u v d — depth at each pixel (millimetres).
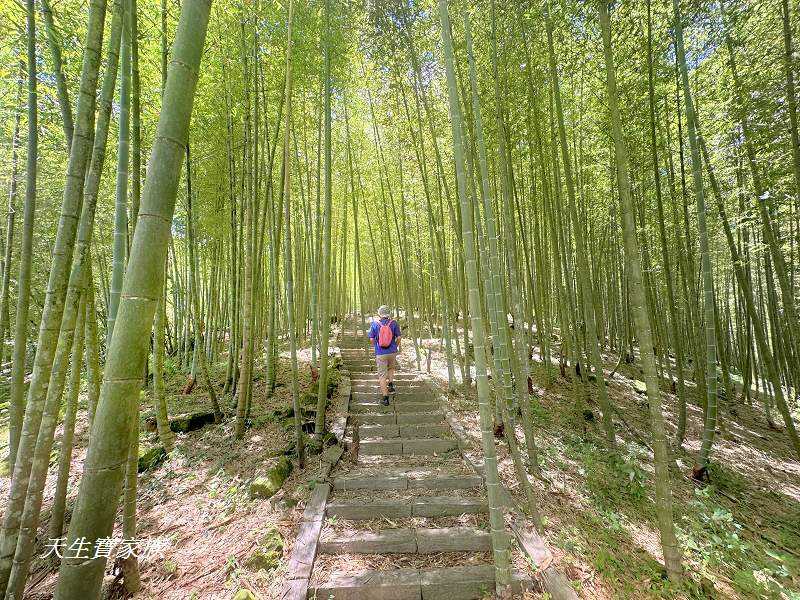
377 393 5621
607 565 2676
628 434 5195
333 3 4109
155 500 3209
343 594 2398
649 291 7445
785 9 3682
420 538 2783
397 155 7113
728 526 3488
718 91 4797
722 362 6750
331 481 3438
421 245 9352
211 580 2414
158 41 3938
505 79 4379
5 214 6395
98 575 1102
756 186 4723
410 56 4961
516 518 2990
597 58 4758
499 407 4328
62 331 2115
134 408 1155
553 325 9438
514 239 4555
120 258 2447
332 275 10773
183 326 8531
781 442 5953
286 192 3758
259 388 5598
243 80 4336
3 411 5578
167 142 1162
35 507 2088
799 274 6504
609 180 6781
